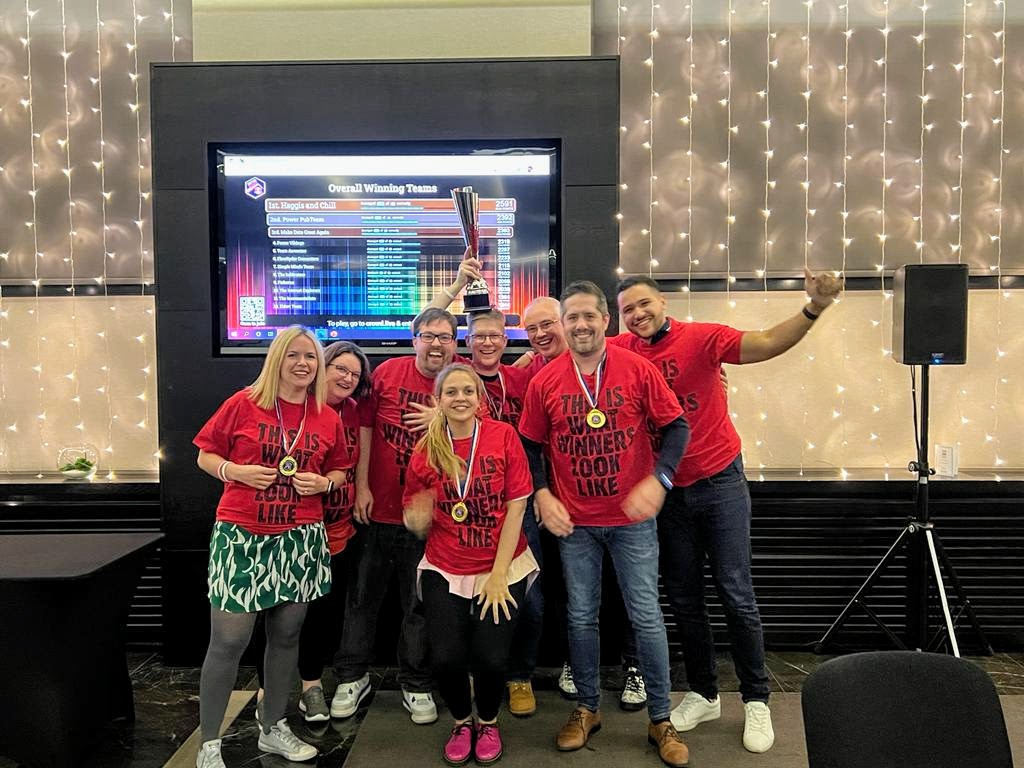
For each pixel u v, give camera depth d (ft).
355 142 10.21
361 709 9.11
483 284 9.66
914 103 12.14
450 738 7.94
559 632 10.14
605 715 8.84
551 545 9.84
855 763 4.10
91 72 12.44
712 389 8.06
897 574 10.87
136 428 12.66
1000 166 12.11
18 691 7.41
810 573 10.93
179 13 12.37
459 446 7.59
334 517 8.47
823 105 12.19
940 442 12.28
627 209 12.39
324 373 7.66
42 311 12.63
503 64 10.12
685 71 12.26
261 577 7.22
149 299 12.59
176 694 9.52
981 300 12.18
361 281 10.35
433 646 7.51
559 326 8.66
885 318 12.26
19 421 12.70
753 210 12.32
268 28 12.05
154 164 10.19
